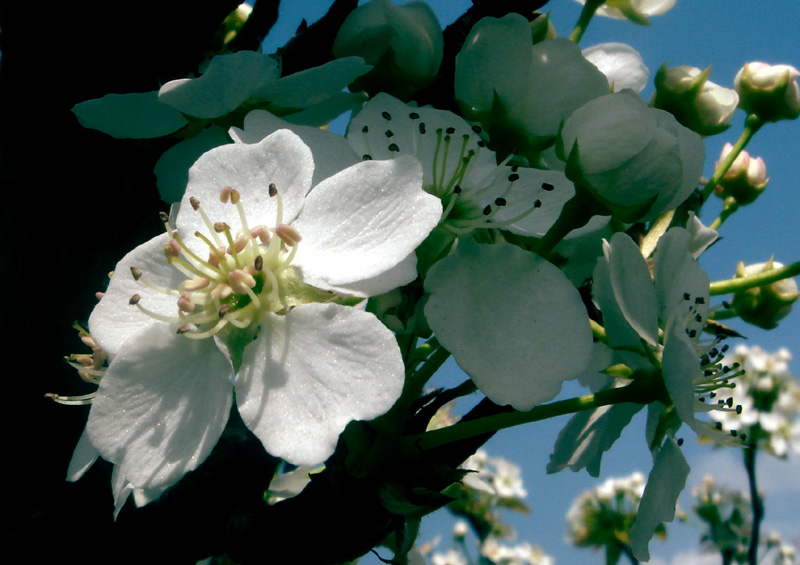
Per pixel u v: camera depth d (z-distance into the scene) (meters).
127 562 0.16
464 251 0.15
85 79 0.18
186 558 0.16
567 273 0.17
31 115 0.18
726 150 0.21
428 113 0.16
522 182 0.16
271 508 0.15
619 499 0.49
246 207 0.15
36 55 0.18
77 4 0.18
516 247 0.16
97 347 0.16
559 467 0.17
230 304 0.15
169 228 0.15
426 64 0.17
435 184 0.16
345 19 0.17
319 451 0.14
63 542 0.17
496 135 0.17
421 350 0.16
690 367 0.15
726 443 0.18
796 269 0.18
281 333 0.14
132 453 0.14
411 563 0.18
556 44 0.17
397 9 0.17
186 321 0.15
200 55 0.18
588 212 0.16
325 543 0.15
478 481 0.18
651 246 0.18
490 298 0.15
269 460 0.17
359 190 0.15
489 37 0.17
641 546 0.16
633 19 0.20
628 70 0.18
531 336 0.15
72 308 0.17
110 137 0.18
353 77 0.16
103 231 0.18
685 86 0.19
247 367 0.14
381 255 0.14
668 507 0.16
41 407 0.17
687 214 0.19
